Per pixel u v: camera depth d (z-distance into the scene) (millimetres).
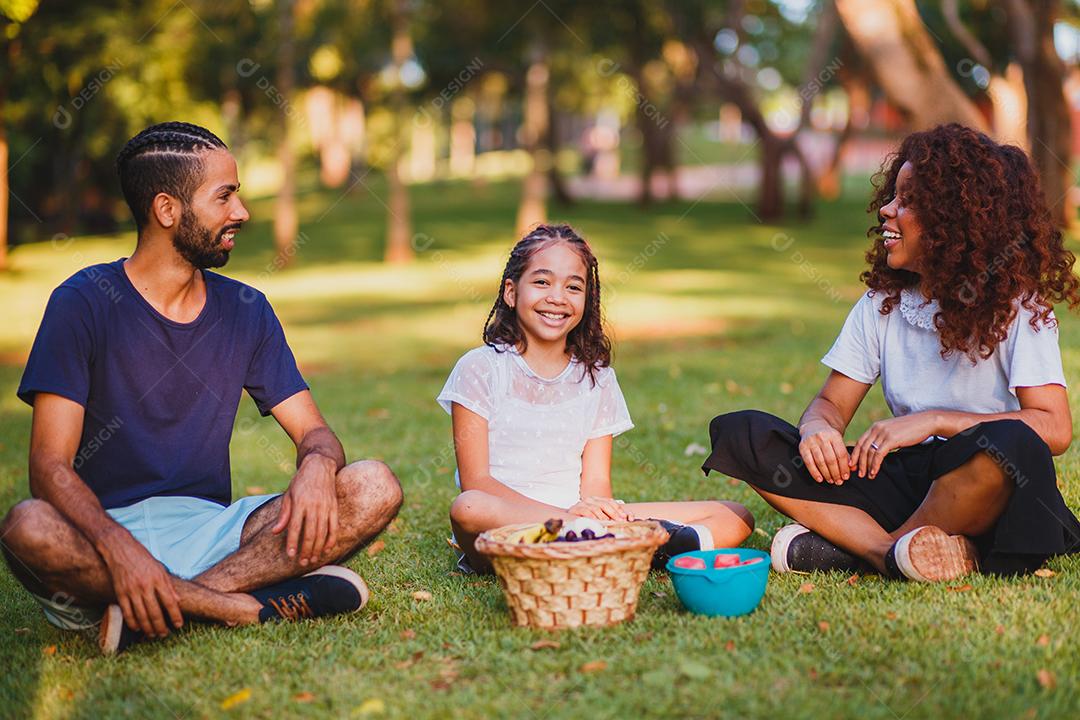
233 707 2396
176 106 18953
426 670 2572
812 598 2961
